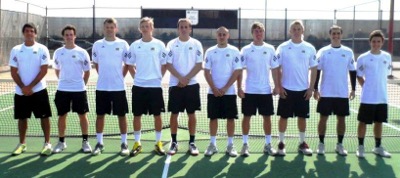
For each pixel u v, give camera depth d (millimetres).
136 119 6039
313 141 7078
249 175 5242
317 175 5254
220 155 6094
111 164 5641
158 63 5926
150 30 5934
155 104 5945
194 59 5961
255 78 5941
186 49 5930
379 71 5871
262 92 5938
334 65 5930
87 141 6262
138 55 5883
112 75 5906
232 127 6074
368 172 5363
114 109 5965
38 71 5875
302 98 5941
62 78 5988
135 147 6086
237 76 5918
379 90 5883
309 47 5930
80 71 6031
